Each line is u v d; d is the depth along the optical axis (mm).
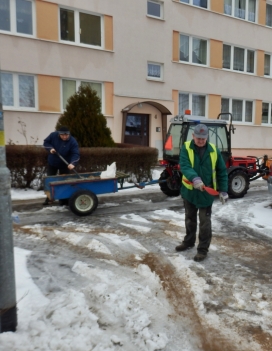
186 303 3334
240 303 3350
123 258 4375
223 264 4266
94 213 6570
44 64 11734
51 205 7125
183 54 15250
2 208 2387
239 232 5555
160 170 11320
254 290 3619
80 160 8578
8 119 11312
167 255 4504
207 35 15625
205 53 15922
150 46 13922
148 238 5156
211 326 2980
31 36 11406
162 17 14242
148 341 2672
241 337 2844
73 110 9539
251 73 17453
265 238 5285
